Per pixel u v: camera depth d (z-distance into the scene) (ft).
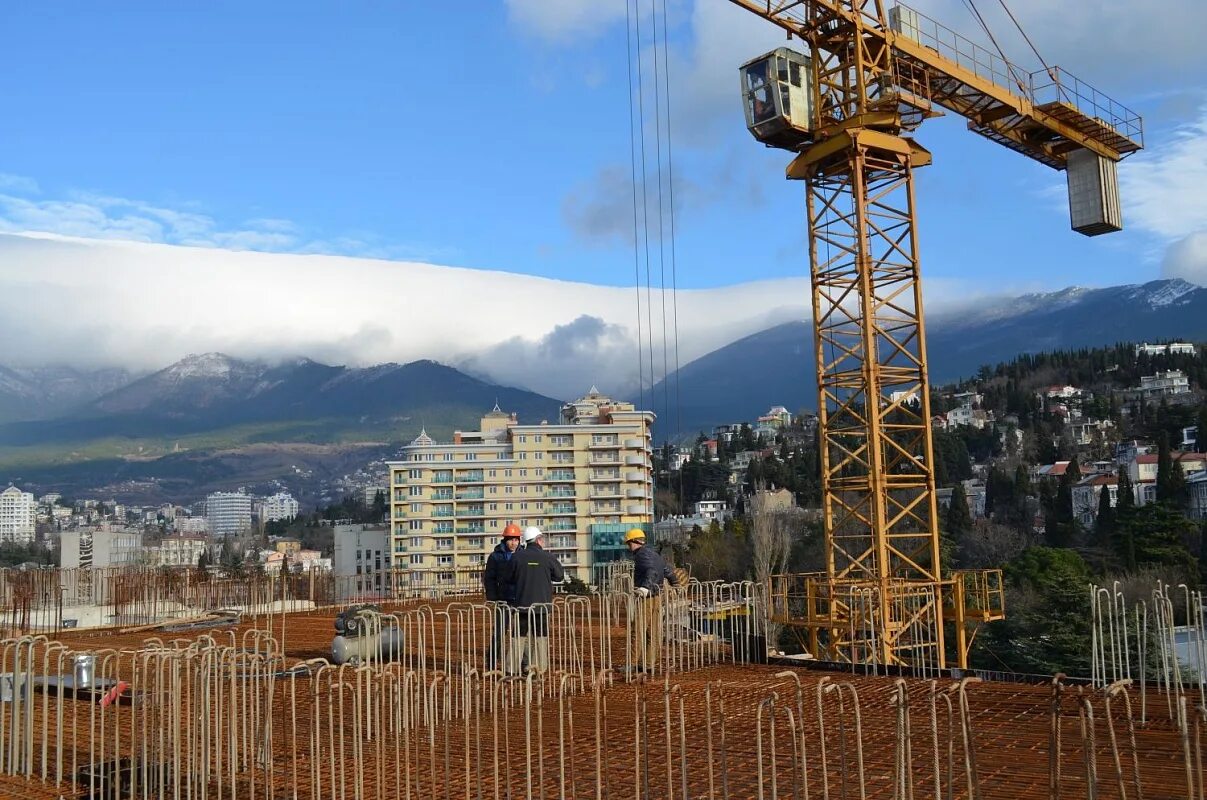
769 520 205.26
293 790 25.13
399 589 89.92
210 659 27.17
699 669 44.29
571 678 27.25
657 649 43.93
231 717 26.48
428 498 344.28
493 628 39.24
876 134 92.07
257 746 29.25
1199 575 170.30
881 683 37.86
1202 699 29.19
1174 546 183.52
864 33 94.17
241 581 85.61
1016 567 161.68
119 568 98.07
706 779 25.26
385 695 32.04
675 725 31.45
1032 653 112.47
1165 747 27.02
